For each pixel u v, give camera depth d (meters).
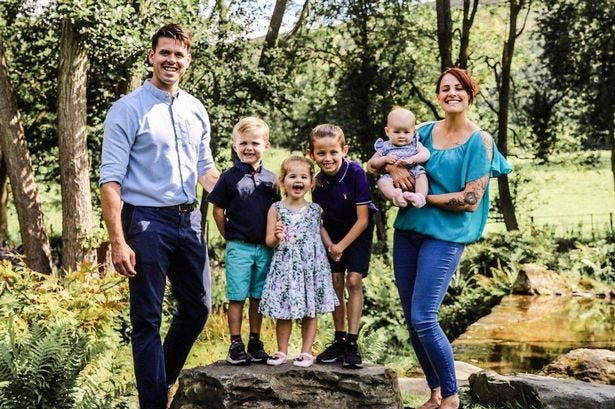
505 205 22.58
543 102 24.47
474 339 9.14
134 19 12.38
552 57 23.34
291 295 4.13
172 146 4.18
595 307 11.48
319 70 23.39
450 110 4.32
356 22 22.12
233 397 3.97
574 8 22.86
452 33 22.27
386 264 16.52
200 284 4.36
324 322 9.94
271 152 23.58
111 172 4.03
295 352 8.20
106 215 4.02
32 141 17.88
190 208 4.28
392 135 4.42
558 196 34.47
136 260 4.10
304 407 4.05
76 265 12.73
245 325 9.21
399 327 11.58
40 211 13.25
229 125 17.14
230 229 4.26
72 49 12.59
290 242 4.18
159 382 4.14
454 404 4.34
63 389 4.29
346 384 4.10
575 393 4.79
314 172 4.29
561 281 13.38
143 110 4.12
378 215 22.45
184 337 4.48
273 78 18.23
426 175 4.39
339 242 4.21
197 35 14.66
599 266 15.30
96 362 5.55
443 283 4.29
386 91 22.17
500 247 17.62
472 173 4.25
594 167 26.50
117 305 7.52
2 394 4.21
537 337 9.21
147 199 4.13
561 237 22.58
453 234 4.29
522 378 5.15
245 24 18.11
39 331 4.47
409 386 5.82
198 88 17.22
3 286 6.97
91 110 15.66
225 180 4.27
